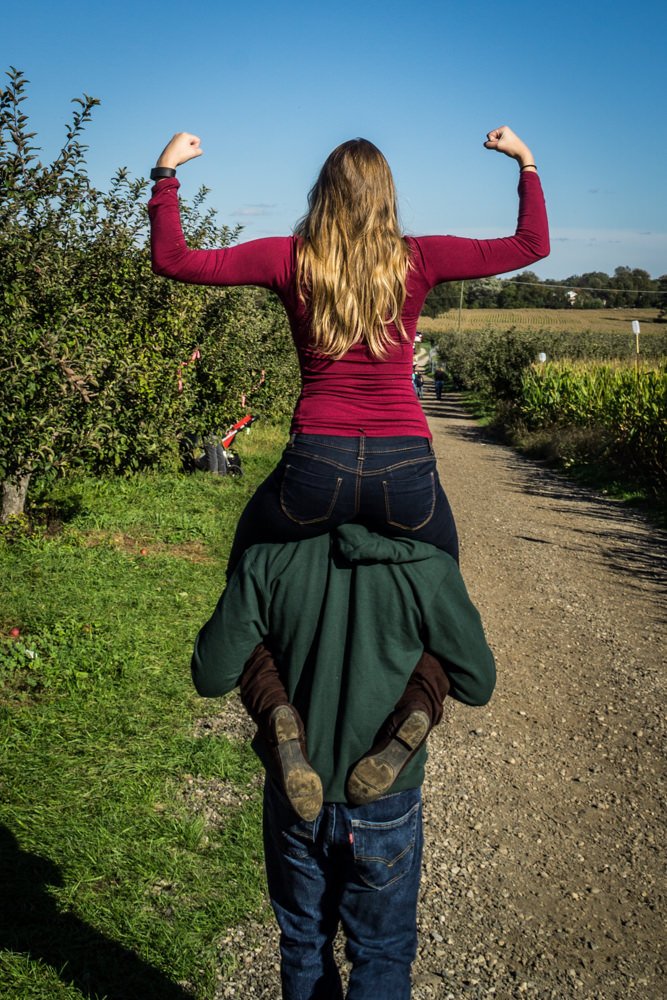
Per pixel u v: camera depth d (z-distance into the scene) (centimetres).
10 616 581
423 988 302
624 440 1664
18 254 720
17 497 783
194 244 1127
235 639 197
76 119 721
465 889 361
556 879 372
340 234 186
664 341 5691
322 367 190
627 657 663
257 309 1733
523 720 537
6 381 700
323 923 207
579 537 1124
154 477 1105
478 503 1362
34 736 430
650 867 384
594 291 13638
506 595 822
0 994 273
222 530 888
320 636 191
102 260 984
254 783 413
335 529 192
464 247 195
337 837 193
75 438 810
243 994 287
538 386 2595
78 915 313
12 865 333
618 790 454
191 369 1198
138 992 282
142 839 359
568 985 308
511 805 433
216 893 332
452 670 198
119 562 737
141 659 536
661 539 1137
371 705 189
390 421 188
